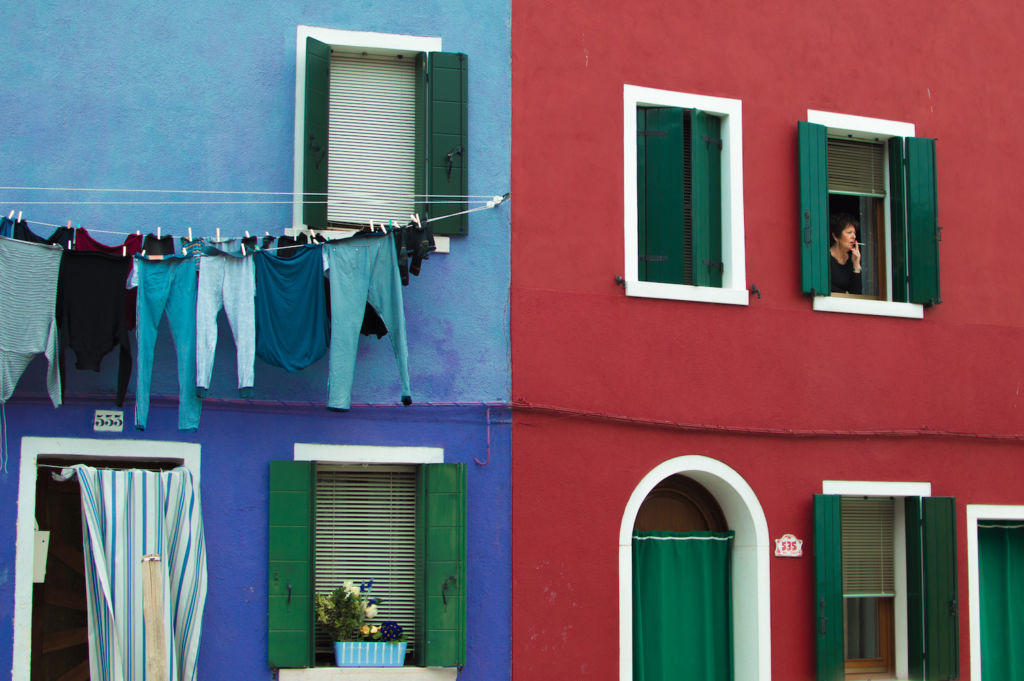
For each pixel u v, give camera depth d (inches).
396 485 408.5
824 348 455.8
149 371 362.0
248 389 369.4
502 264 419.8
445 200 414.3
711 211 452.1
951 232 483.5
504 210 422.3
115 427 376.2
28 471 366.9
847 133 477.1
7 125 382.9
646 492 426.0
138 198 390.0
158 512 360.5
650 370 431.2
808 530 444.8
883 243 482.3
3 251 349.1
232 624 380.2
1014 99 502.0
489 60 429.7
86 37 393.1
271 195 400.5
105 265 362.3
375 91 423.8
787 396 447.8
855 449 455.5
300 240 394.9
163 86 397.4
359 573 402.3
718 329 442.0
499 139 426.3
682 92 449.7
